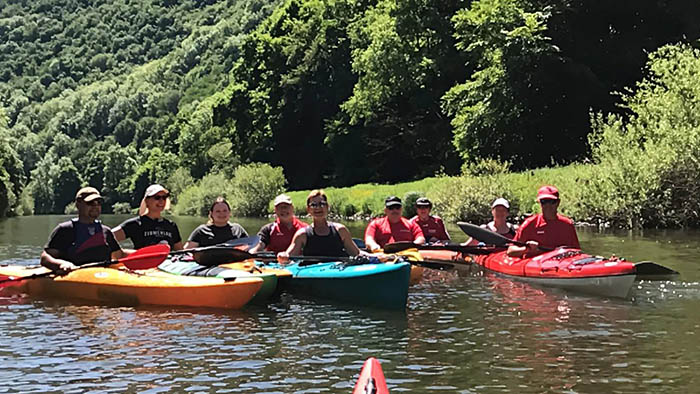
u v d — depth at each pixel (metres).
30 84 199.50
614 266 10.30
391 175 53.94
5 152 62.94
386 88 47.56
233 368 6.83
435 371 6.71
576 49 37.94
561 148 37.84
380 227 13.12
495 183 26.16
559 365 6.84
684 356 7.09
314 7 61.03
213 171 79.00
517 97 36.53
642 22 38.41
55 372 6.70
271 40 63.06
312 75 59.75
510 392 6.09
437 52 45.09
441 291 10.99
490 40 37.09
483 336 8.02
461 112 39.81
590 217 22.88
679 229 20.50
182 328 8.56
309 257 10.57
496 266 12.72
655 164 20.94
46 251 10.66
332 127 56.25
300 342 7.84
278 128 61.59
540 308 9.56
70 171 132.12
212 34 173.38
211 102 102.56
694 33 37.84
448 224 26.17
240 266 10.88
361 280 9.85
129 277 10.32
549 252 11.64
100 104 160.50
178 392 6.14
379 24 47.75
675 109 22.52
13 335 8.20
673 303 9.73
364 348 7.57
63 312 9.57
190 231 29.70
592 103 37.06
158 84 164.12
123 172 126.69
